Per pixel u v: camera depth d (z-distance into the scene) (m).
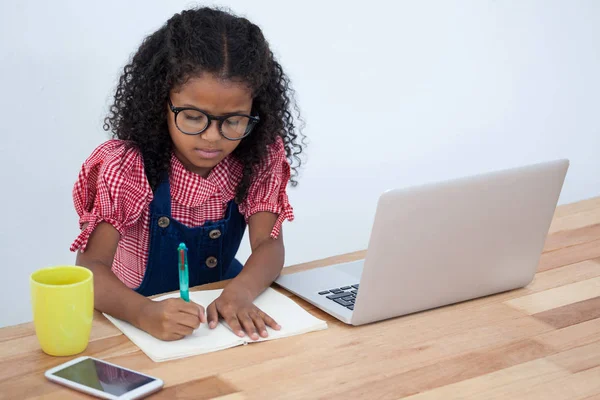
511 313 1.24
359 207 3.08
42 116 2.45
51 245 2.57
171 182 1.48
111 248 1.34
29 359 1.05
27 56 2.38
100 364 1.02
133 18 2.51
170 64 1.30
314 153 2.92
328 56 2.86
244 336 1.12
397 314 1.21
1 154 2.41
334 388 0.98
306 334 1.15
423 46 3.04
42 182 2.50
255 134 1.48
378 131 3.04
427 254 1.18
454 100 3.18
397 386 0.99
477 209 1.20
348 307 1.22
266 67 1.36
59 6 2.39
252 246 1.47
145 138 1.42
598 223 1.68
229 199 1.54
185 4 2.59
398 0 2.95
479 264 1.26
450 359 1.07
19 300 2.54
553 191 1.27
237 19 1.37
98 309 1.21
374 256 1.12
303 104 2.84
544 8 3.23
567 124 3.46
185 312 1.10
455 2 3.05
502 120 3.30
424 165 3.20
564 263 1.46
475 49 3.15
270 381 1.00
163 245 1.50
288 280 1.36
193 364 1.04
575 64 3.39
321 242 3.02
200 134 1.30
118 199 1.33
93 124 2.54
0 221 2.46
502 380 1.02
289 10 2.73
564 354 1.10
